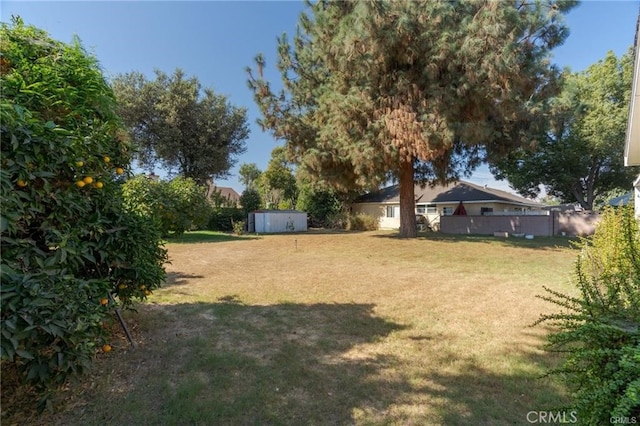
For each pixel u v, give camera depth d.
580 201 20.14
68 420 1.93
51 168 2.00
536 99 9.95
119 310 3.20
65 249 2.03
